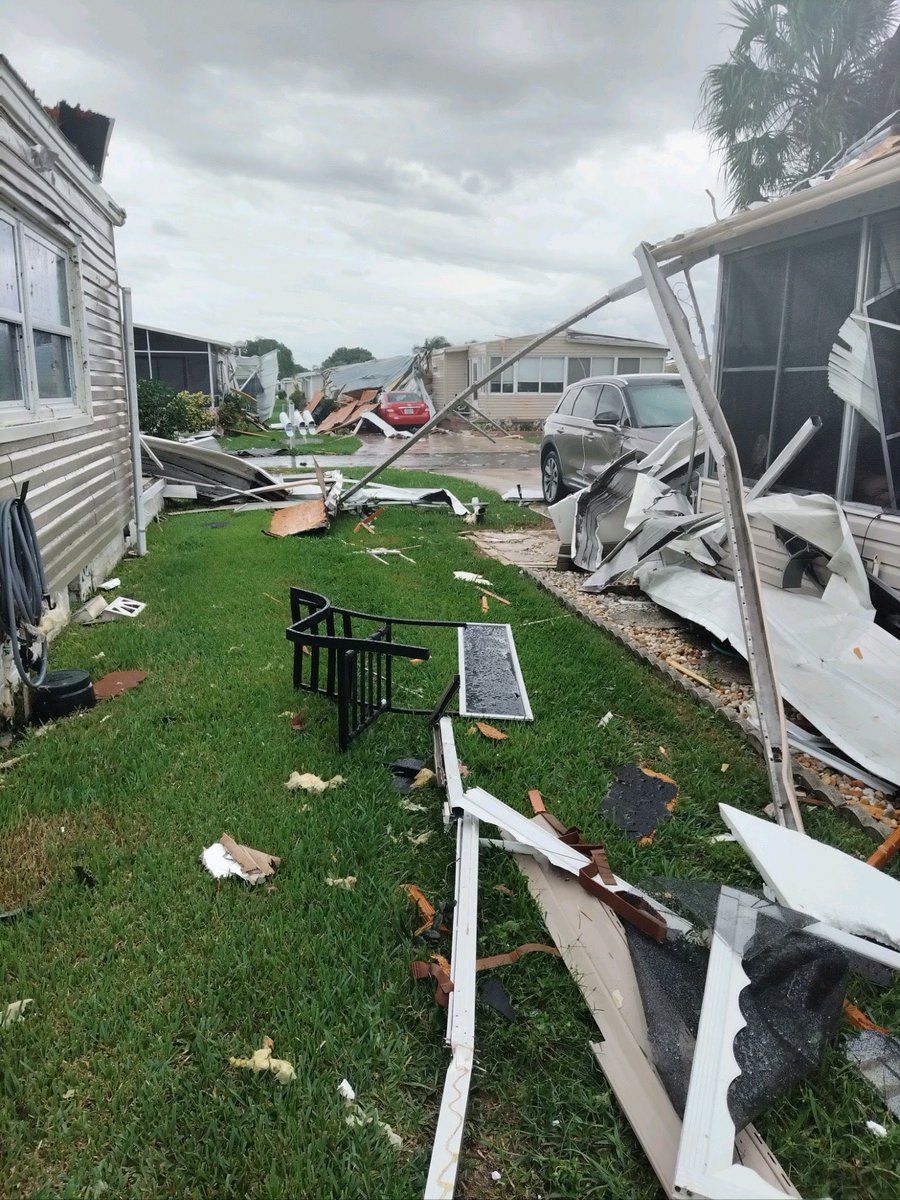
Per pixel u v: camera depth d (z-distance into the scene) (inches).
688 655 210.2
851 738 144.7
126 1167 71.7
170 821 124.6
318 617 158.7
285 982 92.4
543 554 339.0
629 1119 76.0
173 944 98.1
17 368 195.6
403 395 1187.3
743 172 571.8
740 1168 67.0
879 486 174.9
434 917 103.9
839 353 175.3
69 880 110.3
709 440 164.6
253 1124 75.4
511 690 179.5
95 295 273.0
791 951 87.9
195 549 335.9
